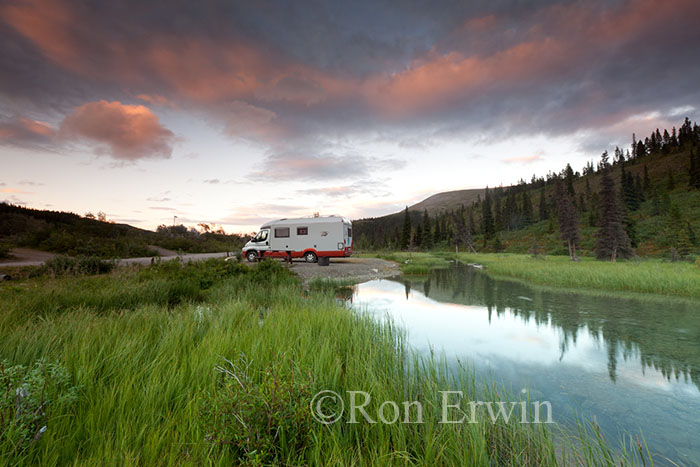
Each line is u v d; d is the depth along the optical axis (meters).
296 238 21.23
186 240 42.31
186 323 4.84
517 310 9.54
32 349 3.29
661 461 2.69
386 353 4.45
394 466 2.22
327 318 5.89
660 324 7.82
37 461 2.00
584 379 4.54
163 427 2.32
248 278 12.05
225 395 2.33
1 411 2.02
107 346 3.57
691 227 64.19
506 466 2.36
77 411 2.45
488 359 5.34
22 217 40.69
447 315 8.84
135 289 8.09
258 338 4.18
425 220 110.44
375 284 16.06
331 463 2.13
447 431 2.56
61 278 10.67
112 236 42.06
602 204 43.00
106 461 1.90
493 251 90.38
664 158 132.00
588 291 13.35
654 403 3.82
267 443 2.14
